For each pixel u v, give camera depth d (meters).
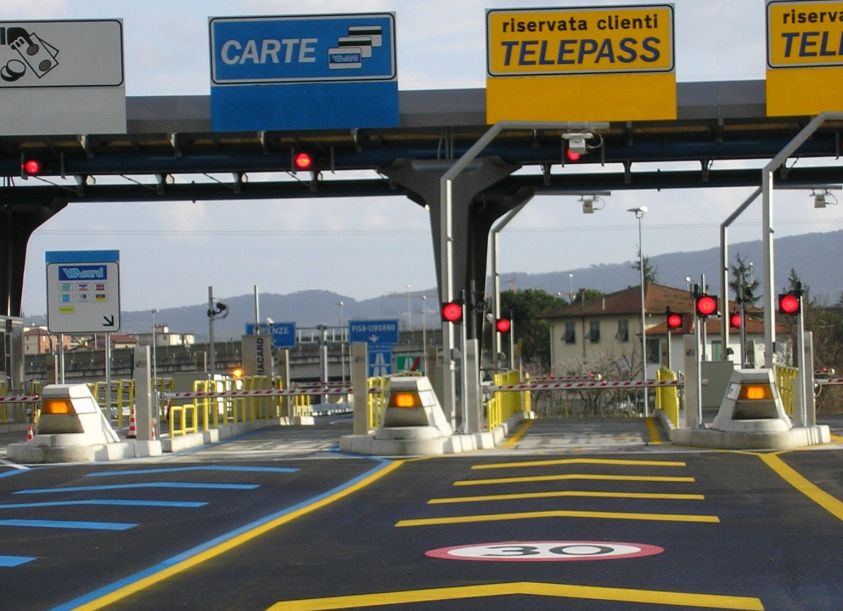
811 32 33.25
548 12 33.19
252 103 33.62
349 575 10.28
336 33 33.62
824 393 66.44
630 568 10.16
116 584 10.28
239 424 32.97
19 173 36.75
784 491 15.57
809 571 10.00
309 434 31.59
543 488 16.17
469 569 10.30
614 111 33.12
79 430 23.11
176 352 82.94
